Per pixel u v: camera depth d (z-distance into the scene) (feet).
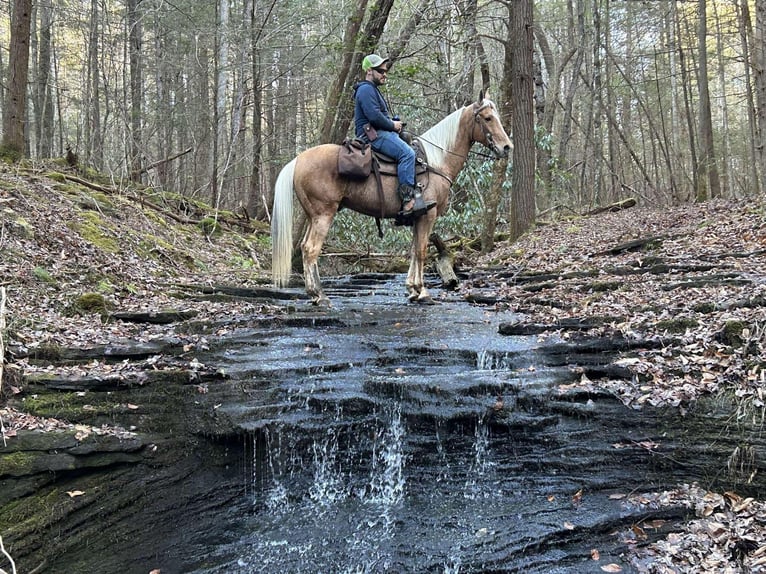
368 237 50.21
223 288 27.99
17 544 11.30
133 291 25.76
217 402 15.81
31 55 80.23
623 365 16.58
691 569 11.71
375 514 14.30
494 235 51.88
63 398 14.64
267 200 78.69
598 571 11.93
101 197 38.47
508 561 12.27
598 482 14.44
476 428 15.35
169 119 68.23
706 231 33.14
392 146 23.38
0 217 24.84
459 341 18.99
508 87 53.62
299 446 15.23
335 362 17.67
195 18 67.56
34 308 20.18
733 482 13.67
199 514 14.23
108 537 12.80
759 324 16.42
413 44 53.21
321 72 65.67
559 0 105.09
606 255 33.94
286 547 13.23
